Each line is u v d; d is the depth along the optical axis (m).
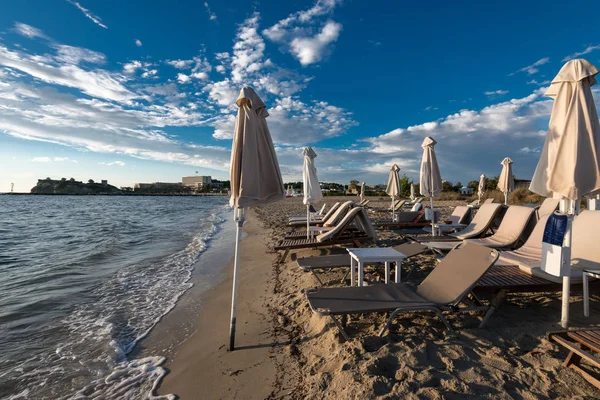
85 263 7.16
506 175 12.74
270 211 21.41
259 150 3.18
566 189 2.65
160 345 3.35
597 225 3.64
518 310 3.42
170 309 4.35
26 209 29.12
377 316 3.37
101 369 2.91
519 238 5.24
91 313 4.23
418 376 2.26
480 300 3.42
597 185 2.60
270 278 5.48
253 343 3.21
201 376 2.72
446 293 3.06
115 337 3.54
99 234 12.07
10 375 2.83
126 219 18.81
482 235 6.11
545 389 2.09
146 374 2.80
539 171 3.00
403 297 3.08
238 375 2.68
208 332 3.59
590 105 2.69
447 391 2.10
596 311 3.31
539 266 3.59
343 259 4.72
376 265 5.43
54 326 3.83
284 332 3.37
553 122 2.90
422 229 9.12
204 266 6.79
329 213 9.06
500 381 2.19
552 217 2.91
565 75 2.75
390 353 2.59
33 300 4.71
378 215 15.09
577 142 2.62
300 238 7.66
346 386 2.23
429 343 2.75
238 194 3.00
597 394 2.02
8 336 3.58
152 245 9.59
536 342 2.71
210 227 14.26
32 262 7.32
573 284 3.22
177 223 16.28
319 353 2.83
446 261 3.47
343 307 2.84
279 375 2.61
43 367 2.95
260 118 3.25
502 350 2.60
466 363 2.43
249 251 8.07
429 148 7.81
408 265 5.39
